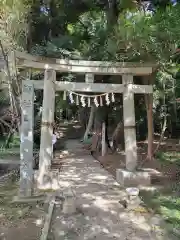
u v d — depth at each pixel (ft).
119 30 22.39
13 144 43.37
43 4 29.66
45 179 22.91
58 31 33.32
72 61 23.45
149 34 20.72
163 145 47.57
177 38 20.49
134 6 27.37
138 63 23.79
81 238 14.03
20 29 24.13
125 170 24.48
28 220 16.71
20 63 22.84
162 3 26.35
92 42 30.19
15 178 27.63
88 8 32.27
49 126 23.18
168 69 26.96
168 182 24.45
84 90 23.95
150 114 30.71
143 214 17.19
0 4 21.67
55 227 15.37
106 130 41.70
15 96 26.48
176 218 16.51
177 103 43.86
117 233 14.56
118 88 24.48
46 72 23.24
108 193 21.63
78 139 62.44
